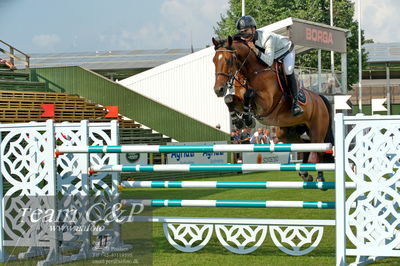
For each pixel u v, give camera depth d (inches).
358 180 257.8
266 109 346.9
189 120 1025.5
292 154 1118.4
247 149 292.0
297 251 303.4
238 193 669.9
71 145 318.3
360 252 258.4
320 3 2114.9
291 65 354.6
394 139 251.0
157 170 302.4
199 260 293.4
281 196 622.5
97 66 2415.1
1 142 301.0
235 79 337.1
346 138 259.3
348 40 2123.5
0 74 1035.9
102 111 991.6
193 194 663.1
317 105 394.9
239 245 313.6
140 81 1197.7
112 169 307.1
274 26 1125.7
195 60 1136.8
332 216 442.9
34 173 297.0
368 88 2476.6
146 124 1045.2
